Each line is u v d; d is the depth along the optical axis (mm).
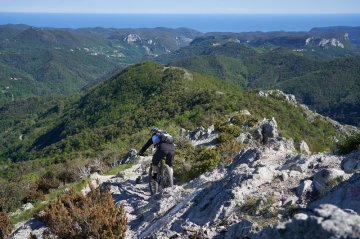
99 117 143875
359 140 10008
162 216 8977
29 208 18578
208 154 15617
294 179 8195
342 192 6152
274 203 7035
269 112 85812
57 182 26500
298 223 4496
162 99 119562
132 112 126938
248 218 6816
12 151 160125
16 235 11719
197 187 10422
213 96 95812
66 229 8594
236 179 8398
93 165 34062
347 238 3881
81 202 10953
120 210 9203
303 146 26344
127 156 32500
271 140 22609
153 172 11414
